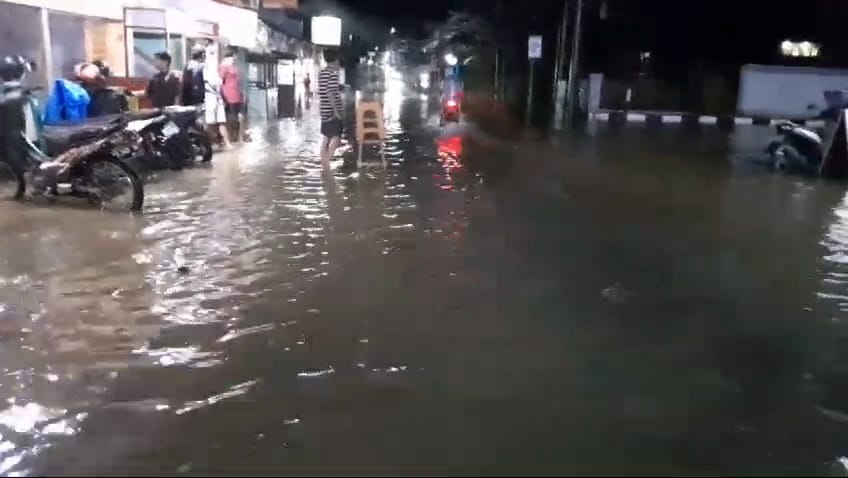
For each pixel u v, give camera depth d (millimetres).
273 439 4078
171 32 15242
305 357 5152
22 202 9750
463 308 6148
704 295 6676
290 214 9453
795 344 5617
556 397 4613
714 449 4086
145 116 11617
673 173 14117
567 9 30188
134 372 4902
